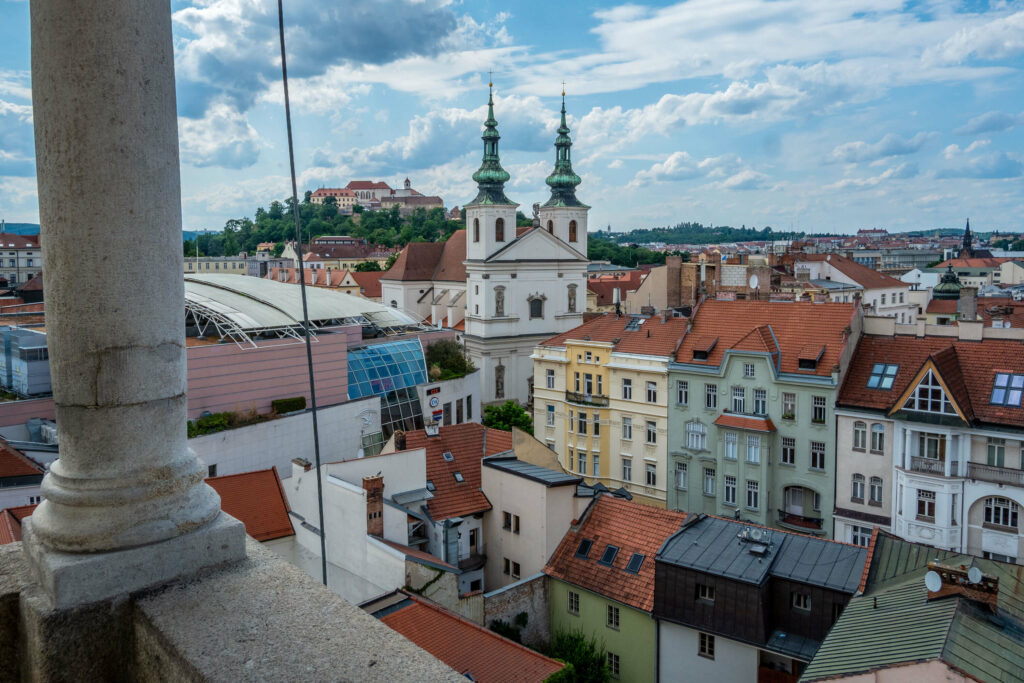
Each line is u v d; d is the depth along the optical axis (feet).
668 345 201.98
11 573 21.62
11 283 556.51
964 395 154.51
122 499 20.54
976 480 147.84
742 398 182.80
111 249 20.22
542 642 120.06
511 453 143.43
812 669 71.41
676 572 104.88
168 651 18.30
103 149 19.86
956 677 62.85
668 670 106.63
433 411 214.48
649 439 203.72
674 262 342.23
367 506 104.88
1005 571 84.43
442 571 102.32
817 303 187.52
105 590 19.93
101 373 20.43
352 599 106.93
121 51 19.88
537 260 339.57
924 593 79.92
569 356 221.25
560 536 125.08
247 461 166.30
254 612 19.44
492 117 332.19
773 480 178.81
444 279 397.19
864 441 164.55
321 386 191.42
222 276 237.04
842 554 101.35
